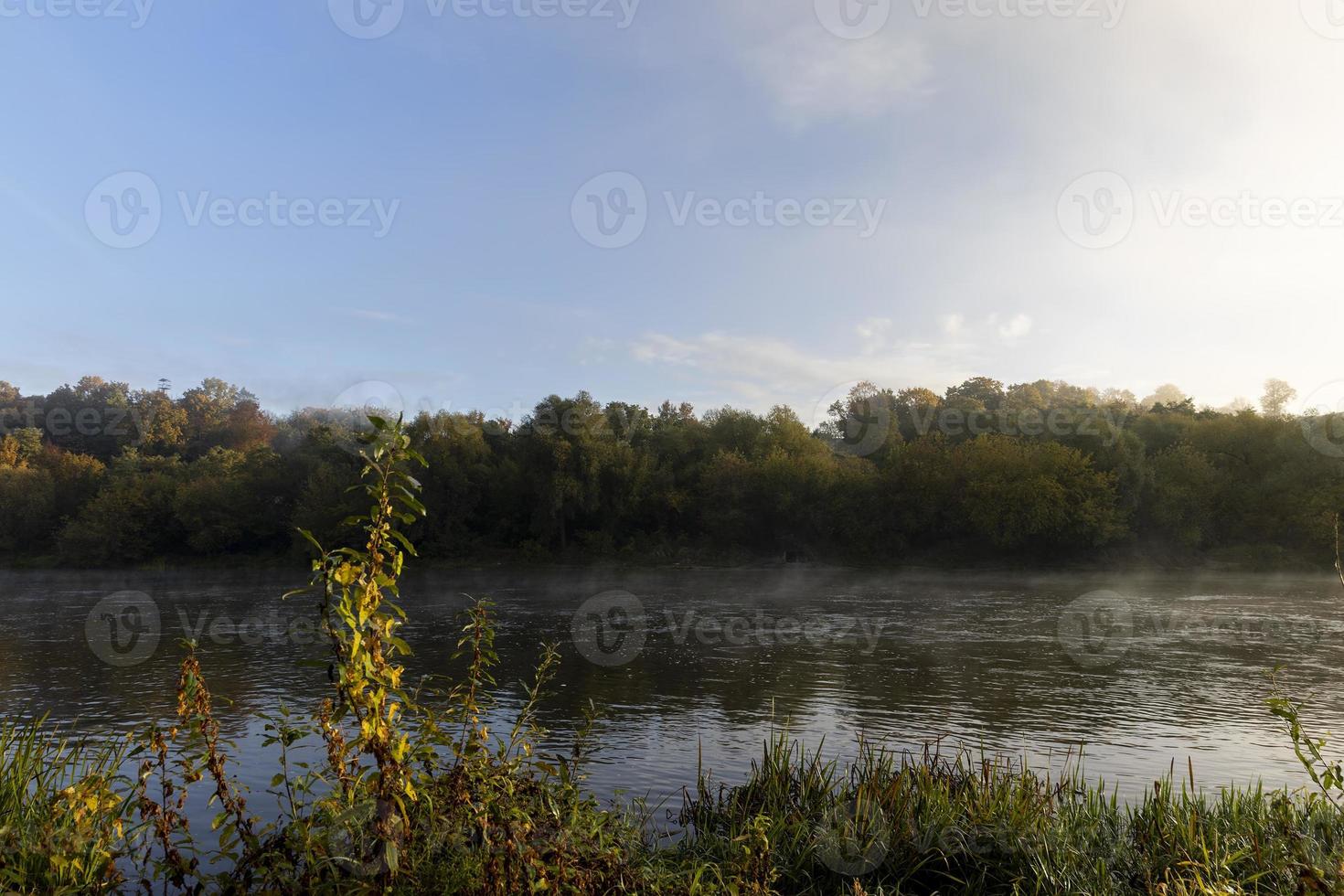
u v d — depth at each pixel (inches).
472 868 193.5
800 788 378.6
